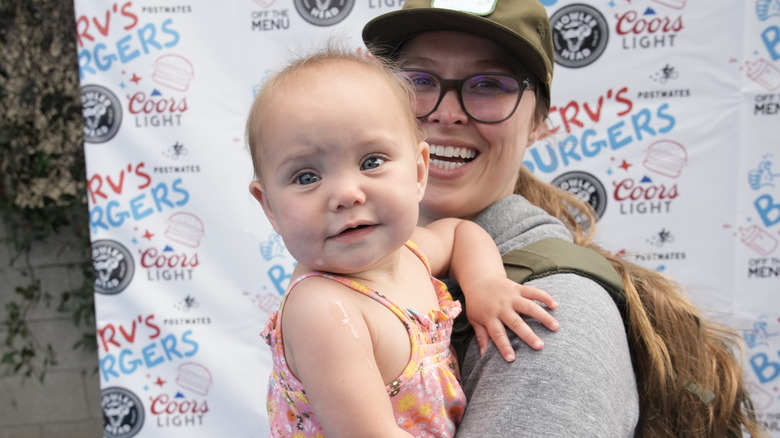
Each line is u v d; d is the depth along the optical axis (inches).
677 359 41.1
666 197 95.5
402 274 36.0
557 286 35.3
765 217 94.1
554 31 94.0
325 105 31.0
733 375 44.7
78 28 93.5
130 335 99.0
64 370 132.6
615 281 37.9
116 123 95.4
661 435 39.2
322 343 29.5
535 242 40.3
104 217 96.8
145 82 94.8
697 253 95.8
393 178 31.8
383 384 30.1
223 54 94.9
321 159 31.0
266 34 94.7
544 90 46.3
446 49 42.1
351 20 94.4
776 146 92.7
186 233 97.9
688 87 93.2
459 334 38.2
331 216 31.0
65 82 125.9
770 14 90.4
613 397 31.5
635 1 92.4
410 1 43.4
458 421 34.8
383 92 33.0
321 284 31.4
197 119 95.9
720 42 91.8
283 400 32.7
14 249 130.3
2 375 132.9
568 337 31.9
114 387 99.6
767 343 95.6
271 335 33.1
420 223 49.7
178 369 99.7
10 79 125.4
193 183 97.0
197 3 94.0
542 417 29.7
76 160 128.3
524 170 52.9
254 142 33.6
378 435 28.6
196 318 99.1
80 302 130.9
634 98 94.3
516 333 32.9
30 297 130.5
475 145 43.7
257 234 98.3
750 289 95.4
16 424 133.6
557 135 95.8
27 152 127.6
